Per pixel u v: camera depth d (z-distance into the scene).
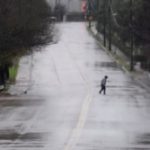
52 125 62.72
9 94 110.81
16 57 133.25
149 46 173.75
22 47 123.38
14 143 49.41
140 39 175.62
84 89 122.50
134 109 81.75
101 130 58.47
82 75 150.88
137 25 172.50
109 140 51.22
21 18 122.50
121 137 53.22
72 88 124.62
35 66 168.00
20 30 121.75
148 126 61.84
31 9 129.62
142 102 93.50
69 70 160.88
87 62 177.25
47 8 168.12
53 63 174.88
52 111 78.31
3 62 123.81
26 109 81.00
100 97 103.88
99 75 151.00
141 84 132.88
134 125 62.81
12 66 147.75
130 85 130.25
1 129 59.12
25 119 68.56
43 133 56.06
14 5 123.31
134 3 176.38
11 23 120.06
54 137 53.12
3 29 119.50
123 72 158.00
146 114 74.81
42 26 132.88
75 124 63.66
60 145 48.31
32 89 122.75
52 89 122.75
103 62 177.75
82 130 58.44
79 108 82.75
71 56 190.62
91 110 80.00
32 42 127.12
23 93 113.06
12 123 64.50
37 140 51.19
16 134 55.25
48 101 94.81
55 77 147.38
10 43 120.12
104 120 67.69
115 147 47.12
